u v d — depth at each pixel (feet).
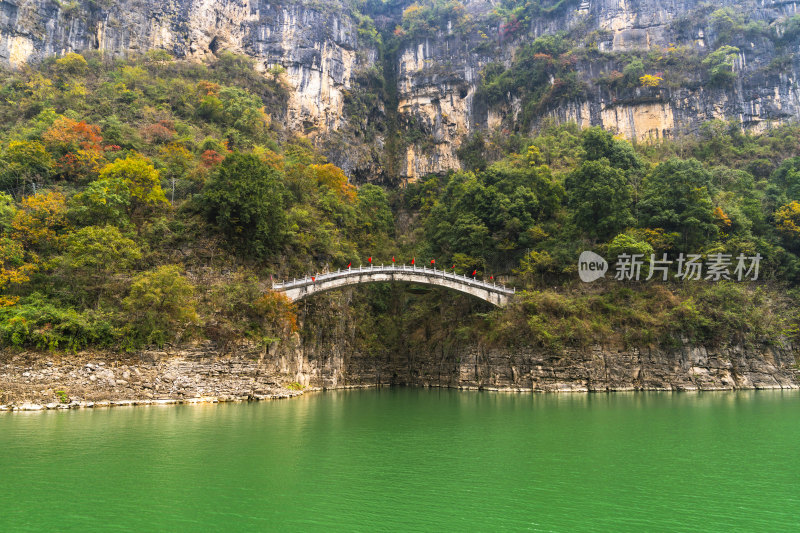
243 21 398.42
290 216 214.69
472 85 429.79
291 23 402.93
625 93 369.71
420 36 451.94
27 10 315.78
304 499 66.03
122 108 264.52
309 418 128.98
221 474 75.87
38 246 160.76
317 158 340.80
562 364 208.33
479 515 61.72
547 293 220.02
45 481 70.38
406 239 339.98
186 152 232.32
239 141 276.62
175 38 367.25
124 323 145.48
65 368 133.49
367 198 326.24
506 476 78.74
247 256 190.29
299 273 210.38
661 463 87.61
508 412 147.33
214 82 327.26
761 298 224.53
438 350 253.85
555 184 270.67
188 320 154.20
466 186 285.64
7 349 131.03
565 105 375.04
